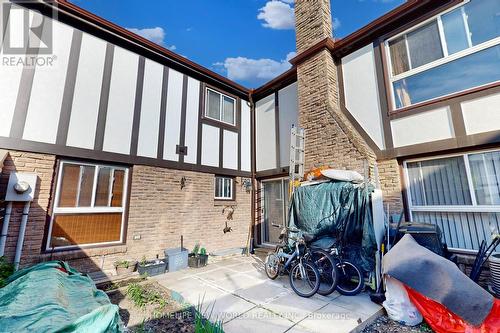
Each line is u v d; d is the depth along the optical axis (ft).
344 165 16.24
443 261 9.26
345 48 19.04
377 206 13.92
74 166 15.39
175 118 20.59
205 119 22.71
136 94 18.49
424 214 14.29
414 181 14.98
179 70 21.53
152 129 19.02
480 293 8.30
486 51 13.28
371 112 17.21
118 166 17.25
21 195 12.86
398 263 9.77
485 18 13.43
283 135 23.47
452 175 13.65
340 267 12.98
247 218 24.50
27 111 13.84
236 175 24.40
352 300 11.78
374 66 17.49
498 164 12.34
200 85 22.95
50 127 14.47
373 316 10.22
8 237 12.55
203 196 21.49
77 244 14.89
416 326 9.57
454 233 13.23
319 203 14.90
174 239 19.03
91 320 5.90
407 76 15.93
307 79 20.04
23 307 6.35
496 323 8.04
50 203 14.21
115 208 16.67
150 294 12.98
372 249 12.64
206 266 18.72
